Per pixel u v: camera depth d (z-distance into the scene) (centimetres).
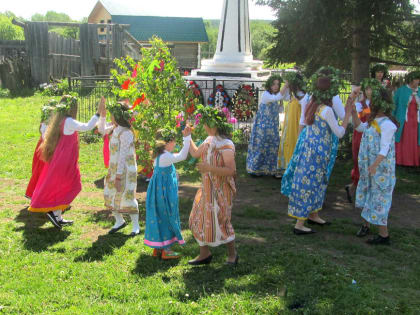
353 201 670
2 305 359
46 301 370
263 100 763
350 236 531
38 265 438
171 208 445
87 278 412
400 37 1019
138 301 372
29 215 587
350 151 923
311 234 532
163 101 655
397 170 836
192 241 502
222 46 1223
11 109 1505
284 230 545
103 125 554
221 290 390
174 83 660
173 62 657
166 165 443
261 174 792
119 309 354
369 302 367
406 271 437
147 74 647
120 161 510
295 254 462
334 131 505
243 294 381
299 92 711
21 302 363
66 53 2202
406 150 814
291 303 365
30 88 2041
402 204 654
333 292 384
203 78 1168
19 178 752
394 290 395
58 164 517
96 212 600
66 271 425
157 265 443
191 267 439
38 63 2055
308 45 966
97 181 748
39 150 584
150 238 448
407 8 911
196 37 3581
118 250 477
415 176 799
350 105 515
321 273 420
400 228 555
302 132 540
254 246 487
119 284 400
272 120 770
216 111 416
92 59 2177
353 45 1003
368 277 418
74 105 536
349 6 893
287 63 1091
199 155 440
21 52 2138
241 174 812
